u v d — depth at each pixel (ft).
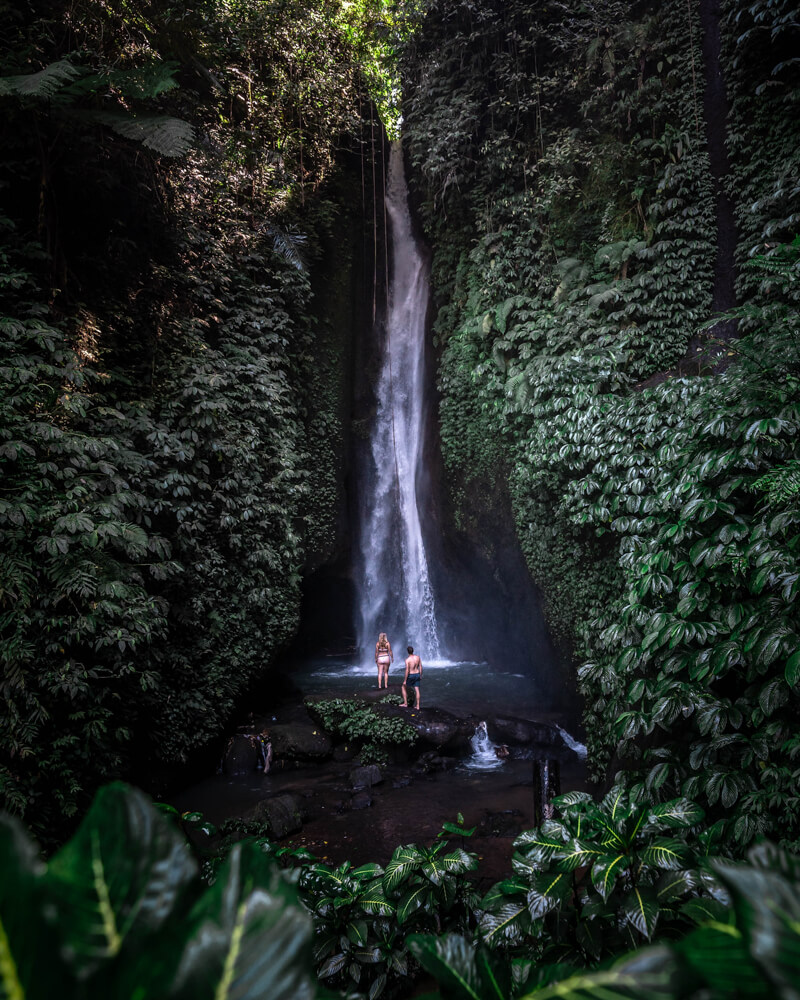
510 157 40.37
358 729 35.70
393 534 58.95
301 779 32.81
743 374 20.06
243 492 34.14
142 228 31.37
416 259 57.11
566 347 35.27
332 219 47.37
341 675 51.26
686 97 33.30
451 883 10.57
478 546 46.98
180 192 32.83
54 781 21.22
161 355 31.60
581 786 29.84
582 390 31.68
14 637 20.04
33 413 22.99
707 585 18.38
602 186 36.24
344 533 52.70
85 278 28.25
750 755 14.30
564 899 7.75
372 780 31.83
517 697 42.65
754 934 1.29
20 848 1.42
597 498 29.50
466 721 36.68
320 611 57.57
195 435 30.94
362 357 55.83
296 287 41.37
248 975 1.40
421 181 49.16
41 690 21.26
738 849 12.61
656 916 7.17
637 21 35.86
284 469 37.14
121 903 1.50
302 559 45.37
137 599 24.06
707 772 14.55
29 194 25.91
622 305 34.14
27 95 20.98
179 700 30.01
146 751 28.55
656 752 16.69
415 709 37.65
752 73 31.22
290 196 43.86
